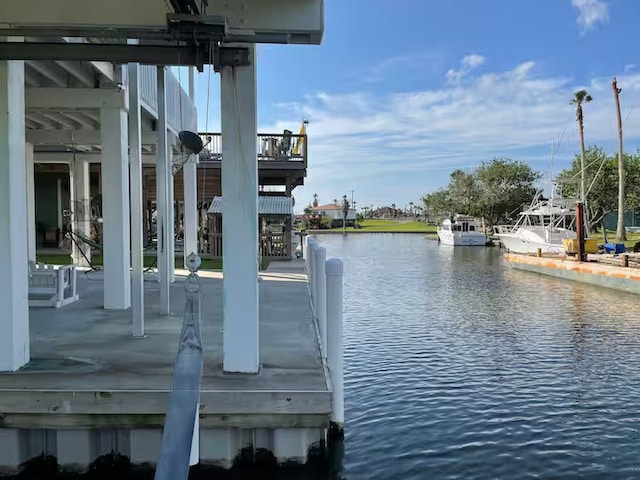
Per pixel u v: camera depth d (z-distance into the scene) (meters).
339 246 39.38
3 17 4.09
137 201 6.02
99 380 4.37
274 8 4.27
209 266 14.23
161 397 4.09
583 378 7.66
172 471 3.18
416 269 23.28
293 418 4.14
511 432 5.79
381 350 9.17
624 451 5.38
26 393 4.08
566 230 26.17
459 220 42.19
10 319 4.61
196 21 3.97
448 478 4.79
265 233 16.95
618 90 30.59
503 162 45.25
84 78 7.77
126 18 4.14
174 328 6.38
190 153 10.05
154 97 9.53
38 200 19.97
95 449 4.23
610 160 34.31
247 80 4.61
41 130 10.55
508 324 11.45
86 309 7.61
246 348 4.62
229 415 4.12
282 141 17.58
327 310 5.31
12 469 4.15
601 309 13.35
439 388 7.18
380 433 5.69
